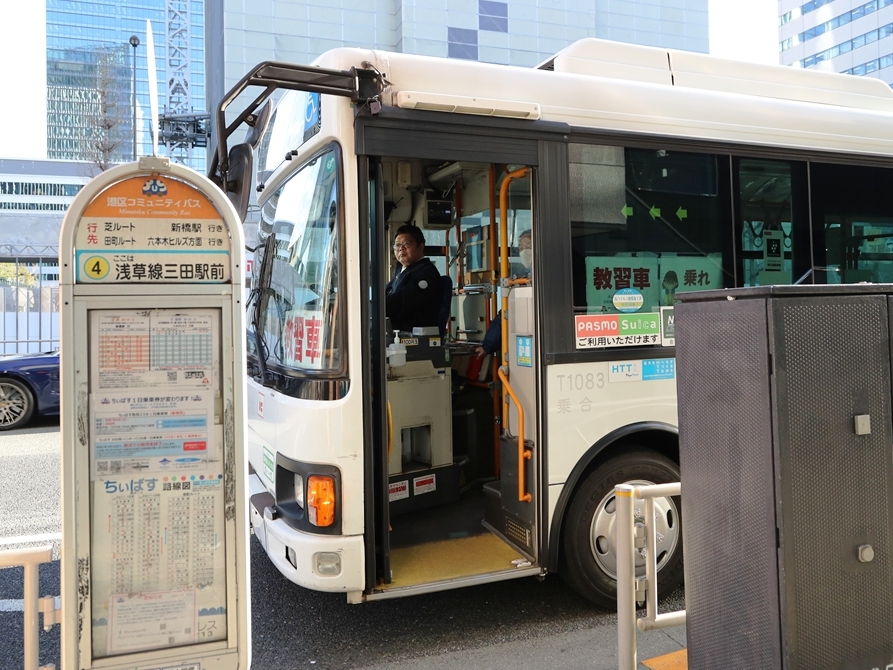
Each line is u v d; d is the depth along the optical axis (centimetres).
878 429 238
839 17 9150
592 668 333
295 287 382
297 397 352
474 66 363
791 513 223
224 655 264
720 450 246
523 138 366
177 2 5256
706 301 253
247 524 267
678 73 457
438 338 488
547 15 4894
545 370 370
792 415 225
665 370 400
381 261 344
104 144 1878
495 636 368
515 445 399
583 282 380
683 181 411
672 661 330
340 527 332
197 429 260
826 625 227
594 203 385
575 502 384
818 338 230
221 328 260
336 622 389
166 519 258
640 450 402
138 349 254
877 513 236
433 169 541
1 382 1001
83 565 250
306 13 4338
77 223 247
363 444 335
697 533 259
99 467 252
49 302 1527
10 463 793
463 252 581
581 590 389
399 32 4525
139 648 257
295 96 400
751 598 234
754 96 446
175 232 255
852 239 462
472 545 407
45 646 375
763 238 432
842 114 469
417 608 405
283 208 418
